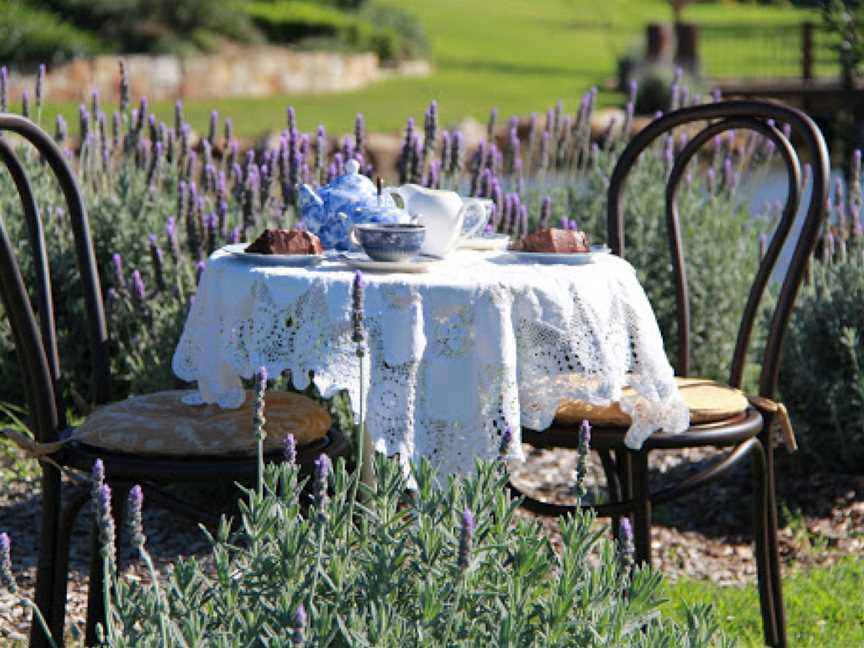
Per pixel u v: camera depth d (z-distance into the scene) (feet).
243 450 16.29
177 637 11.30
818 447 26.68
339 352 15.23
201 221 25.58
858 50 54.03
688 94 33.71
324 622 11.19
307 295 15.40
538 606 11.82
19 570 20.65
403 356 15.20
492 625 11.90
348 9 165.58
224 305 16.16
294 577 12.00
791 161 20.11
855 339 26.02
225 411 17.34
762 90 110.42
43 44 117.19
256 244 16.57
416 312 15.23
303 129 105.70
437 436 15.42
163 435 16.35
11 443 25.75
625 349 16.69
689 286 29.63
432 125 26.17
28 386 16.98
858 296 26.32
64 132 29.96
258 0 155.22
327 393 15.06
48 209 28.96
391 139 90.53
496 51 189.37
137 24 129.39
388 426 15.23
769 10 272.31
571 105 125.29
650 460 28.17
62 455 16.66
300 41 147.43
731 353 29.86
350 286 15.25
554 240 16.93
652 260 30.07
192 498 23.24
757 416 18.53
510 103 128.16
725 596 20.66
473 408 15.42
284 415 17.28
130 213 29.30
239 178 27.91
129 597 12.37
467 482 12.44
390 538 12.29
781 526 24.71
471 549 11.49
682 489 17.56
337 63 140.56
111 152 30.86
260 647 11.60
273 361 15.55
